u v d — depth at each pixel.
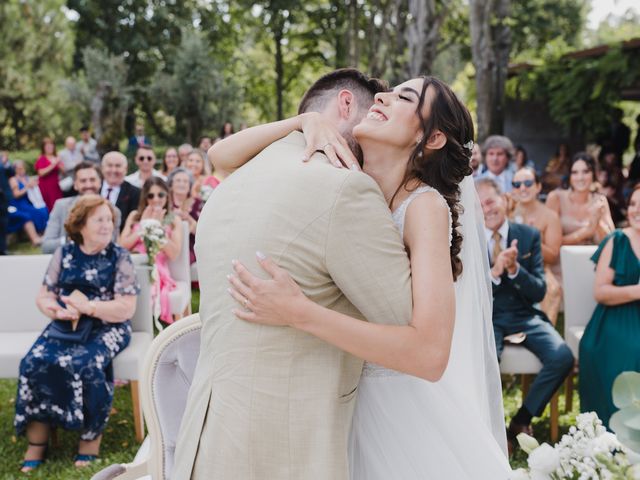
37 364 3.64
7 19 23.25
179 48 29.55
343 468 1.58
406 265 1.57
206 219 1.68
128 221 5.53
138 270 4.26
